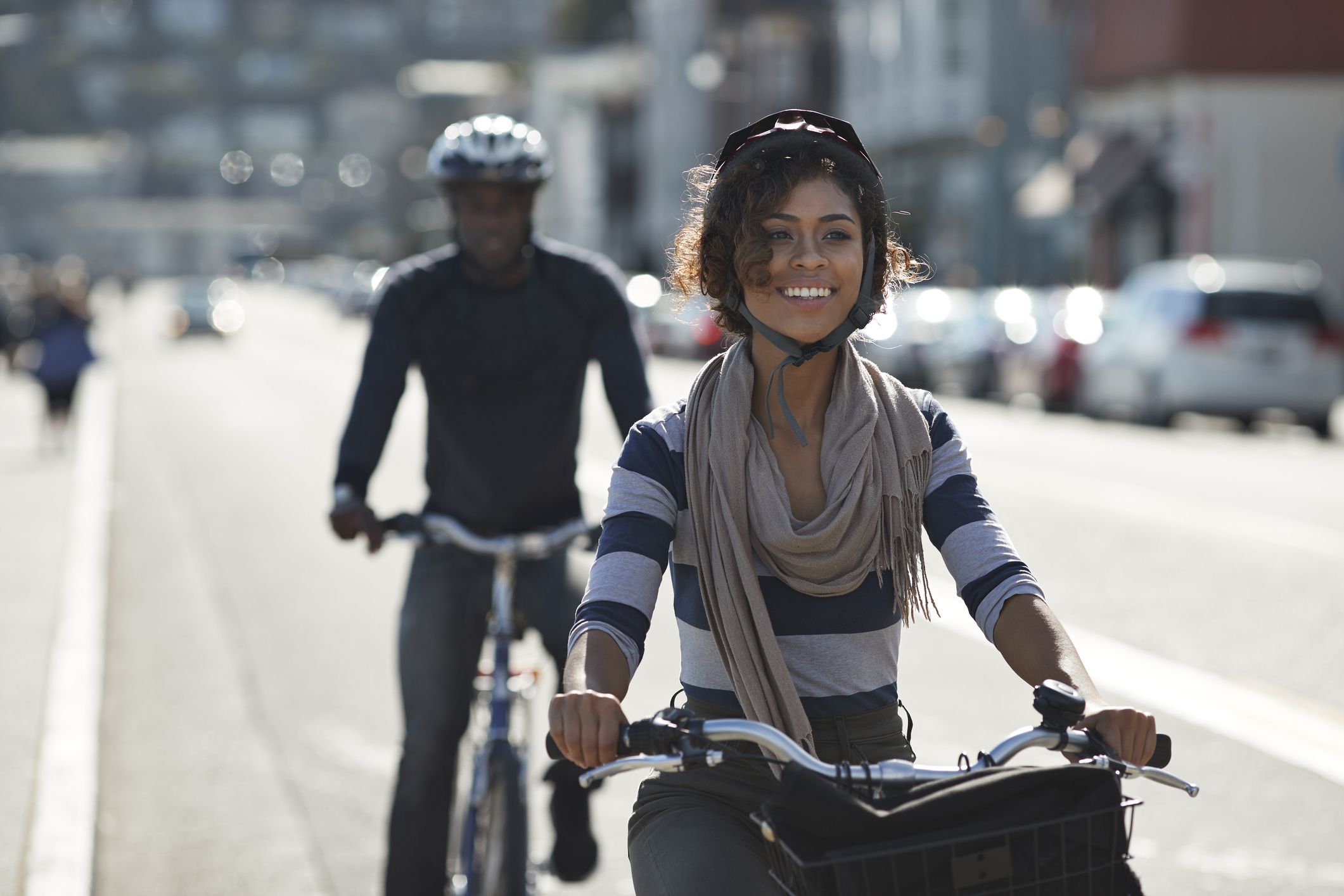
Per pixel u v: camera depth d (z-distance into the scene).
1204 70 79.12
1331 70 78.69
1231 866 12.13
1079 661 5.89
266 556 27.02
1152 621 20.16
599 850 10.64
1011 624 6.03
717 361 6.40
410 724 9.88
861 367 6.34
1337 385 47.72
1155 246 86.06
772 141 6.22
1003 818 5.01
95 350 44.44
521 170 9.76
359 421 9.84
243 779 14.78
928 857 4.92
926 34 109.44
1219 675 17.42
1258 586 22.31
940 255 112.62
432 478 10.28
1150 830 12.91
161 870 12.46
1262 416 50.88
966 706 16.50
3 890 11.41
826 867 4.96
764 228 6.15
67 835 12.63
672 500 6.28
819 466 6.26
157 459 43.06
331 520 9.65
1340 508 30.19
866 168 6.29
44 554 26.34
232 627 21.39
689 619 6.39
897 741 6.36
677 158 157.88
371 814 13.80
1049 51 106.81
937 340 65.50
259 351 113.31
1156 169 83.25
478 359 9.95
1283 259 79.31
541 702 16.38
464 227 9.86
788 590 6.20
